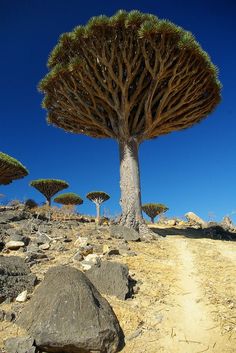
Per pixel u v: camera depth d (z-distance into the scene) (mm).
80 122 11898
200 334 4309
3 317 4078
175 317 4688
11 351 3490
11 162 14500
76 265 6008
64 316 3781
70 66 9883
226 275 6340
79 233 8633
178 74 10000
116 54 9844
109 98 10789
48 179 18422
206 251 8312
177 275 6305
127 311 4602
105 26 9516
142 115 11266
